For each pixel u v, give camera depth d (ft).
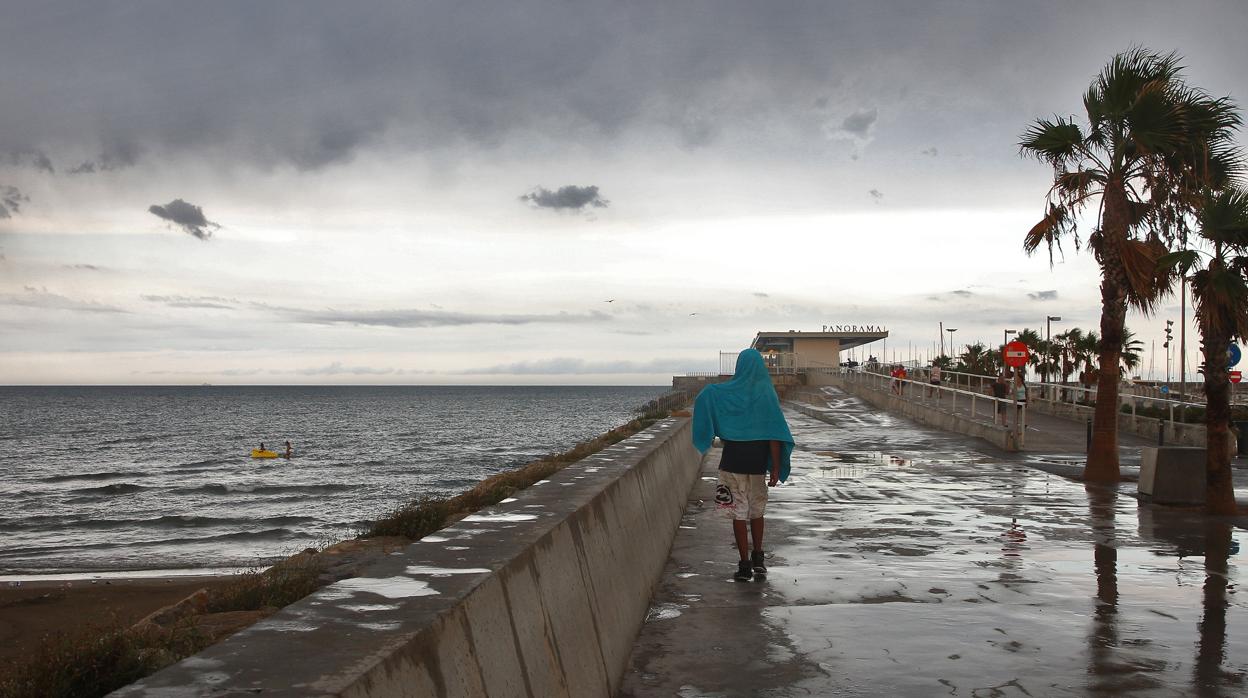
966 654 18.17
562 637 12.48
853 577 25.76
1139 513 40.14
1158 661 17.79
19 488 159.74
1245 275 40.45
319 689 6.32
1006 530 34.94
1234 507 39.68
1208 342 40.42
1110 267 54.54
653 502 27.20
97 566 77.10
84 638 13.89
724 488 25.44
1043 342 277.64
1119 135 54.65
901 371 184.34
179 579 63.46
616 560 18.30
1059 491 48.37
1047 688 16.14
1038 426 99.55
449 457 228.22
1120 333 54.39
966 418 94.17
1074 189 55.93
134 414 537.65
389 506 127.85
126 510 127.13
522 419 465.88
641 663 17.42
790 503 42.93
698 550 30.17
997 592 23.90
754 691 15.87
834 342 250.57
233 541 95.04
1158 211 55.67
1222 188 54.49
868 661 17.69
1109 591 24.16
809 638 19.31
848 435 93.61
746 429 25.00
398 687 7.14
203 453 247.29
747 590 24.02
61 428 384.88
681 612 21.58
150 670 13.99
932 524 36.37
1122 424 96.73
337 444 280.10
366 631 7.89
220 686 6.37
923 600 22.94
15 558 83.66
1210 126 52.80
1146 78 54.70
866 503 42.96
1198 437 80.07
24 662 13.57
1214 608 22.24
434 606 8.84
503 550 11.88
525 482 51.37
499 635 9.90
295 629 7.94
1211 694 15.88
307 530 102.32
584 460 26.25
